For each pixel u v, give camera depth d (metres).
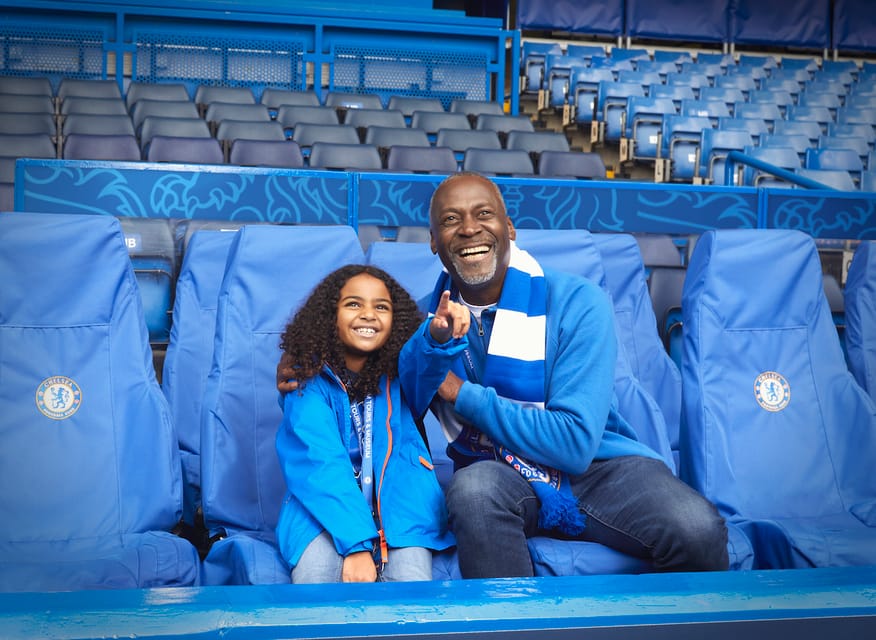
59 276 2.00
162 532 1.93
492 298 1.96
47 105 6.59
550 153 5.84
